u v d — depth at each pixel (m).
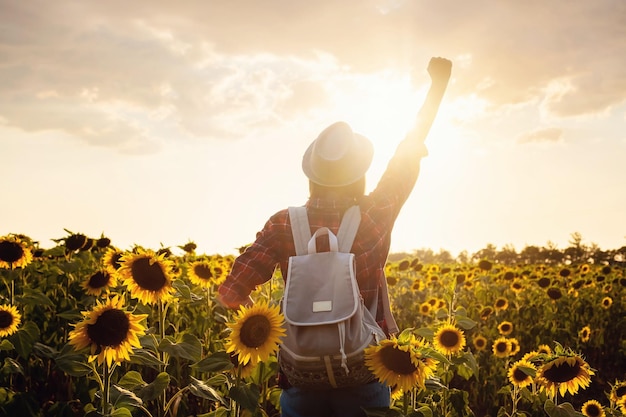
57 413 4.32
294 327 2.69
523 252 37.19
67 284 6.56
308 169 3.08
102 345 3.16
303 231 2.92
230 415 3.70
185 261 8.60
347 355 2.68
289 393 2.94
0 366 5.07
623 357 9.58
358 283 2.88
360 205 3.01
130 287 3.97
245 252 3.00
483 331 9.26
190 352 3.60
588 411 5.11
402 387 2.77
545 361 4.02
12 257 5.59
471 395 7.21
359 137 3.20
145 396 3.46
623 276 14.55
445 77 3.23
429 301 9.25
